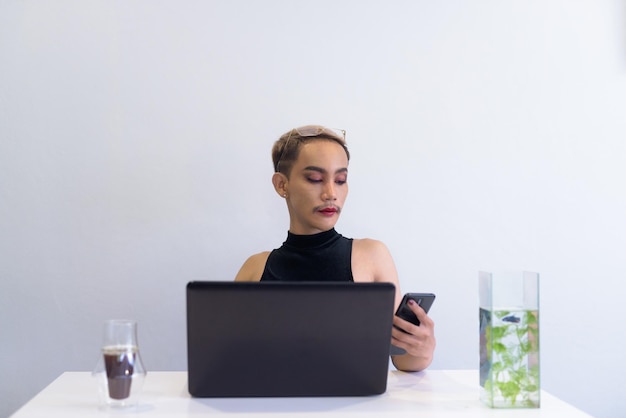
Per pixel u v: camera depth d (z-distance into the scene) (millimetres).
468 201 2873
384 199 2844
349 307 1358
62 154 2760
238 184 2811
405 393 1495
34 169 2748
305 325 1361
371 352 1396
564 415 1316
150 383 1587
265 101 2830
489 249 2869
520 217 2887
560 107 2922
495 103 2904
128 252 2768
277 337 1364
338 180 2104
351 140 2846
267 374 1394
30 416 1280
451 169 2873
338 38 2867
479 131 2891
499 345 1378
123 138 2781
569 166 2914
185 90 2807
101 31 2795
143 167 2783
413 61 2885
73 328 2732
